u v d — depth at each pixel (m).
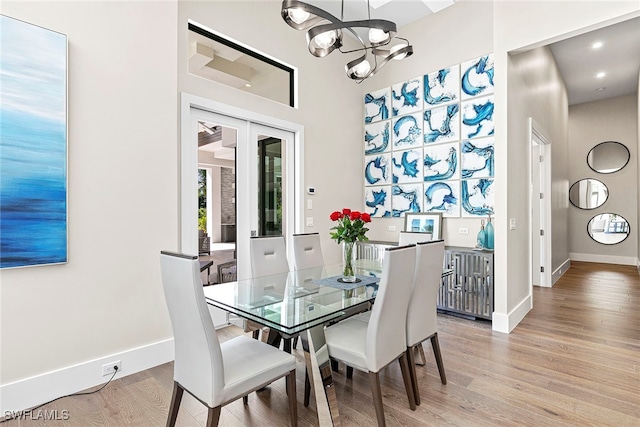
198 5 3.04
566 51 4.78
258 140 3.67
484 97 3.78
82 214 2.15
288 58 3.88
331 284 2.35
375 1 3.92
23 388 1.92
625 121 6.69
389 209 4.68
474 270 3.46
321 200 4.32
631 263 6.65
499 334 3.09
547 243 4.91
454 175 4.03
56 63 2.01
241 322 2.49
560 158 5.73
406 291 1.87
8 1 1.86
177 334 1.59
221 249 3.31
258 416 1.89
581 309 3.81
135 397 2.06
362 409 1.94
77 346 2.13
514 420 1.82
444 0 3.95
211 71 3.28
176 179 2.65
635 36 4.34
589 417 1.84
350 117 4.78
